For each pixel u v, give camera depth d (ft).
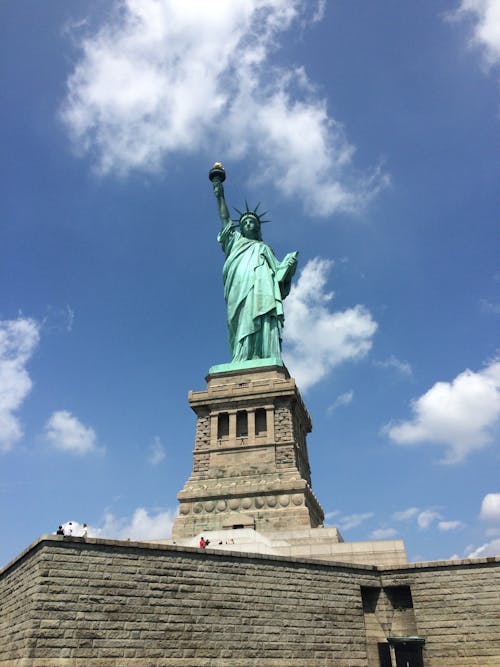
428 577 139.03
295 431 260.21
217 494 234.38
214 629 116.67
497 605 130.72
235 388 264.52
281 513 223.71
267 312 294.25
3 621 117.91
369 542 169.17
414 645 135.03
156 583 115.34
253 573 126.11
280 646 121.70
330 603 132.05
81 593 107.96
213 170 343.05
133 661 106.63
